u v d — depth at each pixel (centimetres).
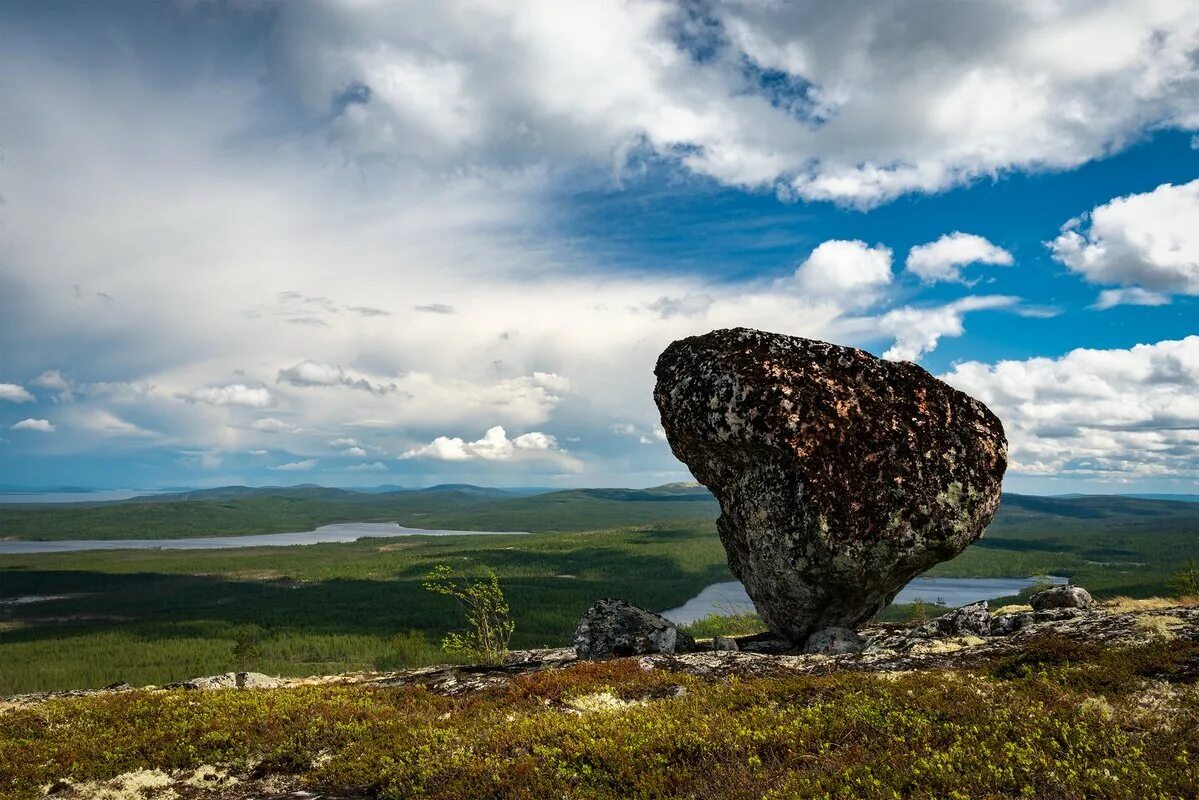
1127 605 2352
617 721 1359
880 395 2336
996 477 2278
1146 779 852
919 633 2225
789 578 2266
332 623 16550
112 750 1532
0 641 14875
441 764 1270
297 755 1472
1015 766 924
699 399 2394
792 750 1105
